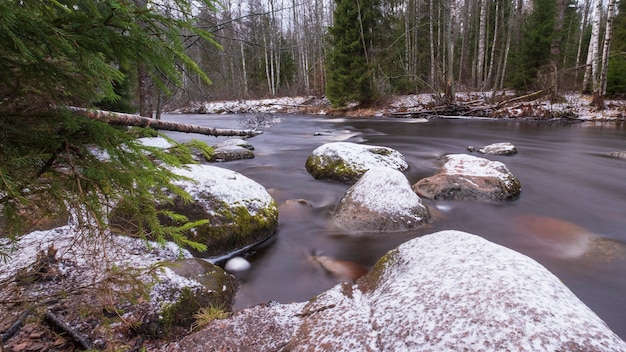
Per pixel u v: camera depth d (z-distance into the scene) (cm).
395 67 2567
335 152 793
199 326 261
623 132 1345
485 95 2233
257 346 227
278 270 394
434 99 2181
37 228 362
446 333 192
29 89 136
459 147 1146
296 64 4150
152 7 137
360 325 223
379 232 480
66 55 129
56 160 143
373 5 2156
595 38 1761
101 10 136
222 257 410
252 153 1050
